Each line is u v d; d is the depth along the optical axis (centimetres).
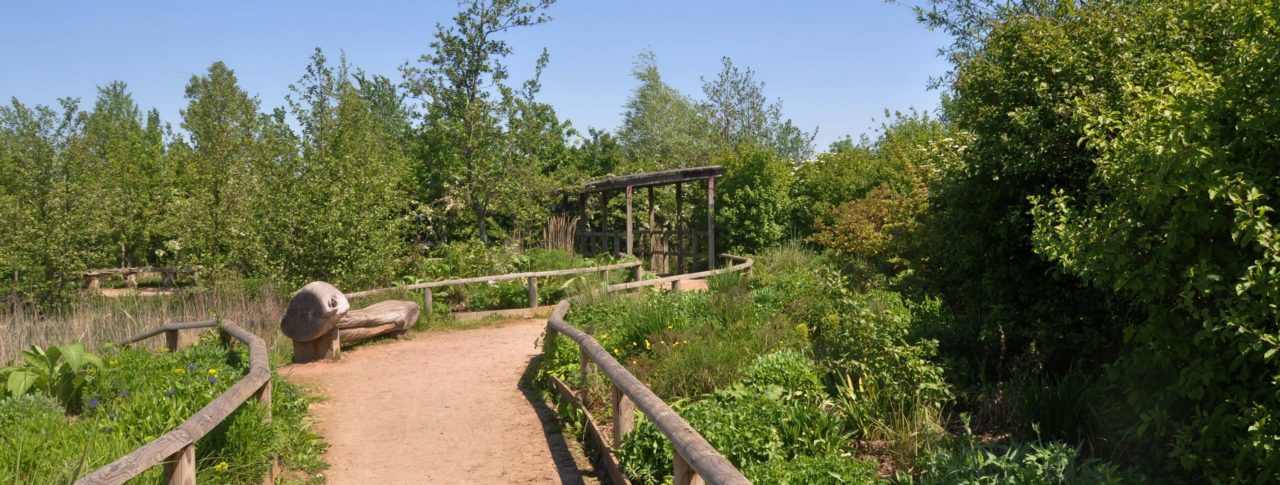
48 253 1672
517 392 882
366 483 609
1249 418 410
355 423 775
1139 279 443
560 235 2166
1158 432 482
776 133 4578
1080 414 567
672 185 2619
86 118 1923
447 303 1480
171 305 1452
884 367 645
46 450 546
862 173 2231
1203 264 410
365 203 1488
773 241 2173
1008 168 652
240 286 1455
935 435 564
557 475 619
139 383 751
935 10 1708
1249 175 412
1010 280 696
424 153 2034
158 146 3080
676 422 470
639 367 796
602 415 707
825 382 687
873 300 949
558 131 2297
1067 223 506
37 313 1540
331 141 1908
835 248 1677
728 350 773
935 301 970
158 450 428
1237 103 433
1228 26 537
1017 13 704
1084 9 662
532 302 1467
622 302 1112
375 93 3123
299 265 1419
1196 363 437
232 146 1845
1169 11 603
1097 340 645
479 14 1895
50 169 1770
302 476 618
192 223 1753
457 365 1034
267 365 656
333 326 1067
